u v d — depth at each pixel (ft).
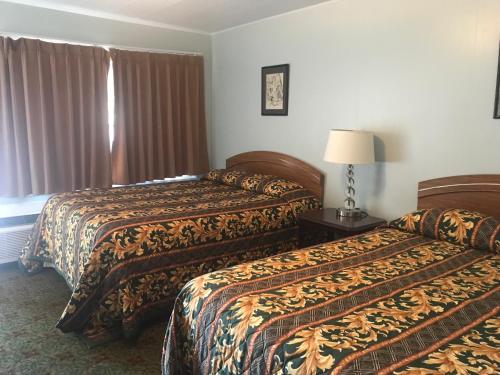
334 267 6.56
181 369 5.89
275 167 13.64
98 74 13.07
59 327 7.68
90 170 13.29
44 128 12.23
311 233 11.30
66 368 7.31
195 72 15.28
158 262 8.55
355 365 3.96
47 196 13.01
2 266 12.11
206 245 9.34
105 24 13.29
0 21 11.55
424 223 8.38
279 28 13.01
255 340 4.65
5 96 11.57
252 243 10.23
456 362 4.00
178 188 12.93
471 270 6.54
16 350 7.84
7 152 11.79
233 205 10.64
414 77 9.75
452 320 4.88
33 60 11.89
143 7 12.33
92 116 13.08
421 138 9.76
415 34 9.62
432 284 5.96
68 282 9.60
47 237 11.25
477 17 8.55
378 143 10.67
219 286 5.73
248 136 14.78
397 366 3.93
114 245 8.09
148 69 13.98
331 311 5.05
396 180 10.37
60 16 12.44
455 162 9.21
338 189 11.87
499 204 8.44
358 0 10.69
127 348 7.98
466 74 8.84
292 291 5.60
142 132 14.15
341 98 11.43
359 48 10.82
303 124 12.64
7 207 12.30
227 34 15.12
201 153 16.02
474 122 8.82
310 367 4.07
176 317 5.96
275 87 13.37
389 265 6.70
